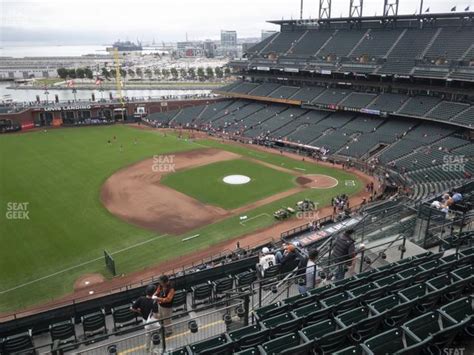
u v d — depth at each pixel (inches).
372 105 3053.6
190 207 2000.5
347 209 1803.6
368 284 609.9
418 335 455.5
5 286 1337.4
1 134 3592.5
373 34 3383.4
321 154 2878.9
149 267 1450.5
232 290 879.7
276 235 1691.7
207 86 7347.4
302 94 3595.0
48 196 2116.1
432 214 1018.7
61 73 7593.5
